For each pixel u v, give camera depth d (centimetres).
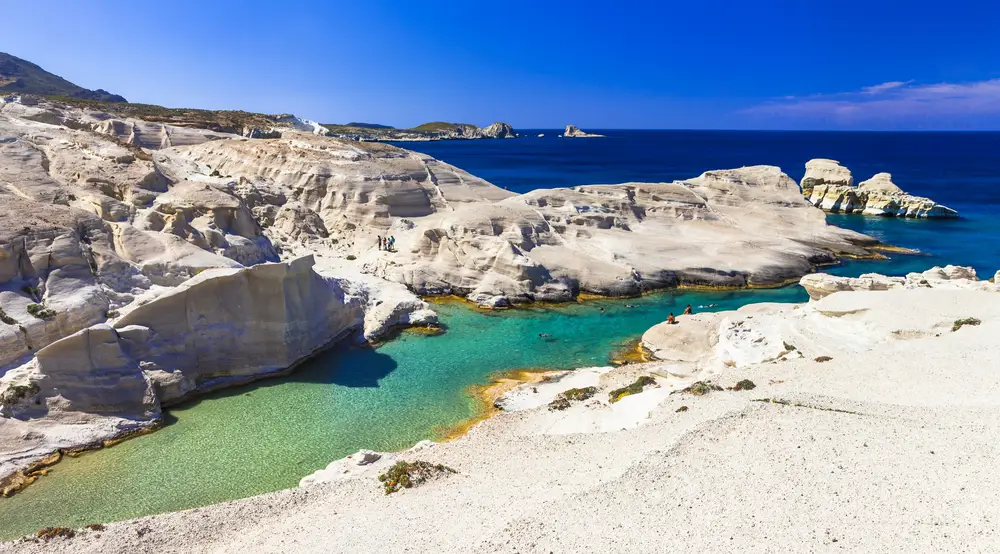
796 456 1585
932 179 12188
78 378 2356
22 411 2236
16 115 5897
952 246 6156
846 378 2184
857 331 2686
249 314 2884
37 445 2167
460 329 3650
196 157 6888
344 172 5491
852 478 1450
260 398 2708
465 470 1902
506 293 4119
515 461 1920
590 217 5288
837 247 5666
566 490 1599
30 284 2588
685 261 4794
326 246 4903
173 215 3472
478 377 2997
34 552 1546
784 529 1280
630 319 3884
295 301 3022
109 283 2822
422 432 2455
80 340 2369
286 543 1500
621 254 4769
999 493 1306
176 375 2627
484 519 1487
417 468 1867
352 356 3195
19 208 2847
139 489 2019
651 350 3341
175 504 1944
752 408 1911
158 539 1602
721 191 6512
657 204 5919
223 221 3847
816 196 8931
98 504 1934
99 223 3059
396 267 4347
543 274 4269
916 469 1459
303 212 5056
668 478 1546
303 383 2866
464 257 4378
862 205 8438
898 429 1688
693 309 4097
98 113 7431
